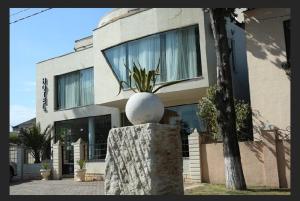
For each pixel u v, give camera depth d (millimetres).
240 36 19688
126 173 8492
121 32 17938
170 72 16328
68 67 23109
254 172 13164
